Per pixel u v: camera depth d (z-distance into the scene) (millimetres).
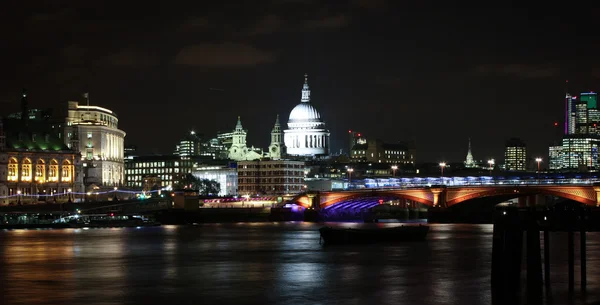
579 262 154875
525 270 134375
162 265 160000
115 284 132250
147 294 121812
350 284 130750
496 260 111625
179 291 124562
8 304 113438
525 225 111125
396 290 123750
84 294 121875
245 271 149125
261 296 119562
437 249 191000
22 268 154750
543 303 108125
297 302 114562
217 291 124375
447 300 114125
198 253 185625
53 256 178375
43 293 122812
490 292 117750
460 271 146875
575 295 112375
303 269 151500
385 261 164375
